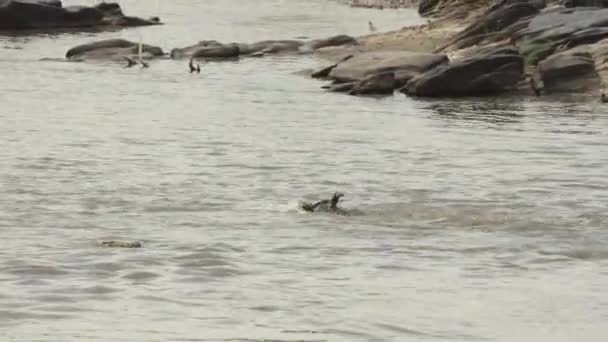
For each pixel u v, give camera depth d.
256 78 74.81
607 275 26.03
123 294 22.84
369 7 140.62
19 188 37.00
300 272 25.58
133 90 68.44
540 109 60.06
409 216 32.97
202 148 46.91
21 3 108.44
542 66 65.56
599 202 35.84
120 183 38.41
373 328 20.81
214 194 36.66
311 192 37.31
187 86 70.56
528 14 80.00
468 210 34.06
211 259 26.45
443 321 21.59
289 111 59.69
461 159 44.72
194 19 123.12
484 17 80.31
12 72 76.94
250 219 32.25
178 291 23.30
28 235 29.34
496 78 65.19
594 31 70.19
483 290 24.33
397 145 48.41
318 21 120.69
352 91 66.75
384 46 87.50
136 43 88.69
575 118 56.66
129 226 30.97
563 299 23.66
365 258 27.23
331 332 20.41
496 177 40.56
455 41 80.19
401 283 24.77
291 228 30.88
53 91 67.38
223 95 66.44
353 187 38.34
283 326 20.72
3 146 46.38
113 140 48.78
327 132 52.16
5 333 19.62
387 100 64.44
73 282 23.73
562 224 31.97
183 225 31.22
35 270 24.75
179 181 39.06
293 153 45.97
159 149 46.47
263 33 107.12
